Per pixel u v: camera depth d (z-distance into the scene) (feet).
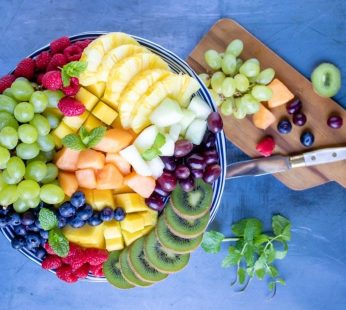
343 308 3.04
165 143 2.55
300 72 2.98
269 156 2.95
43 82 2.45
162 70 2.50
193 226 2.72
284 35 2.97
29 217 2.55
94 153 2.56
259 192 3.04
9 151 2.50
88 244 2.66
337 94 2.97
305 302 3.06
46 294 3.08
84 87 2.55
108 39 2.50
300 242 3.05
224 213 3.05
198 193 2.73
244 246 2.96
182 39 3.00
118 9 3.00
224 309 3.06
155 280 2.79
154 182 2.63
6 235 2.68
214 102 2.65
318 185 3.02
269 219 3.04
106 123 2.57
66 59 2.52
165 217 2.73
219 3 2.98
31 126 2.43
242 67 2.81
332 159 2.90
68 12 3.00
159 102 2.53
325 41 2.97
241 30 2.95
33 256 2.73
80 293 3.09
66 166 2.58
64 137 2.47
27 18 3.00
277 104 2.90
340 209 3.03
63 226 2.60
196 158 2.61
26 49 3.01
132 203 2.65
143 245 2.78
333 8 2.96
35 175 2.47
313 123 2.96
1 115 2.43
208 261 3.06
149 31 3.00
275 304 3.06
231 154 3.03
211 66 2.88
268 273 3.06
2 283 3.06
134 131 2.60
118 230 2.67
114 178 2.59
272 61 2.95
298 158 2.92
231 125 2.98
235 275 3.06
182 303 3.07
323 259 3.05
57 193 2.49
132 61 2.45
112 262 2.84
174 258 2.80
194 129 2.63
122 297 3.08
